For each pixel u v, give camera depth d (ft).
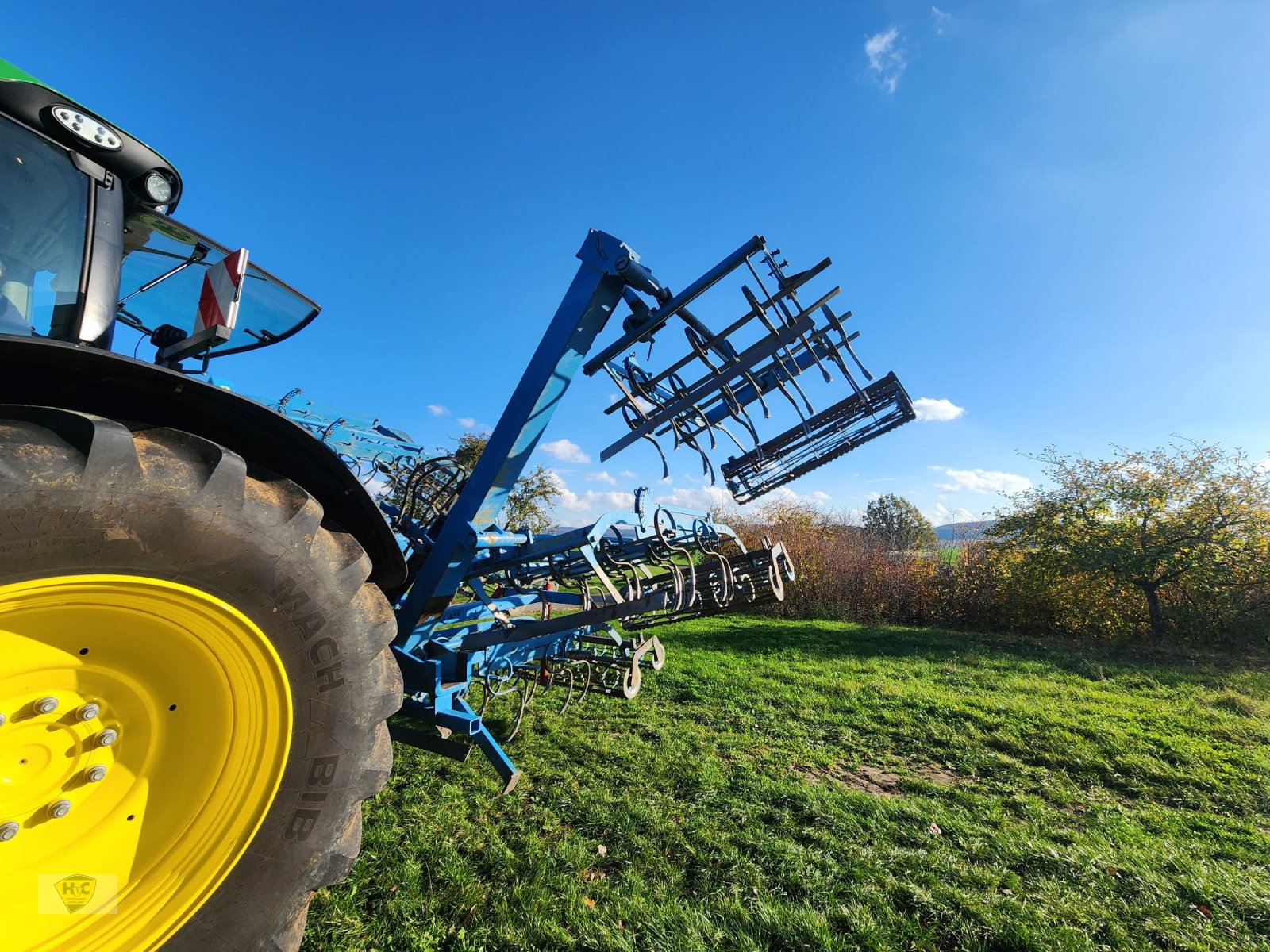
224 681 5.26
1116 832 10.48
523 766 12.43
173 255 10.23
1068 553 32.04
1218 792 12.22
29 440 4.07
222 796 5.24
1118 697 19.49
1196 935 7.73
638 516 9.66
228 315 6.44
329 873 5.49
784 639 29.91
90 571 4.37
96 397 5.30
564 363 10.07
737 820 10.44
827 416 12.46
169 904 4.93
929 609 38.19
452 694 10.24
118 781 4.88
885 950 7.24
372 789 5.83
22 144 5.77
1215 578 28.30
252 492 5.23
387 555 7.50
